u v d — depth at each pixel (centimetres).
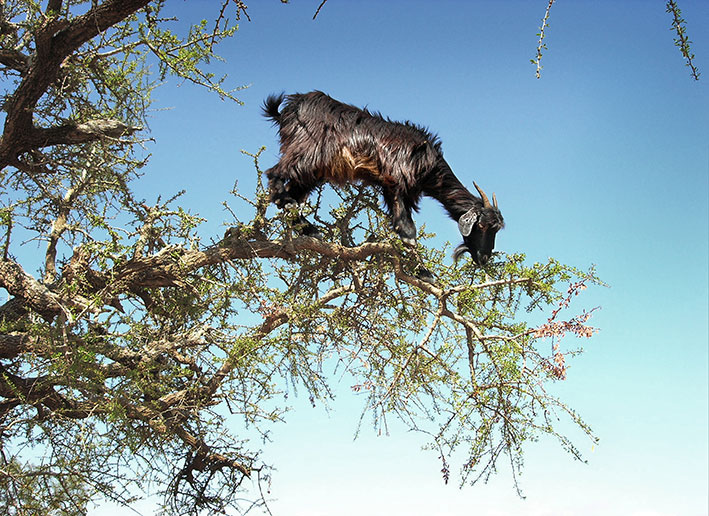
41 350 303
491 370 296
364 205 327
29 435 303
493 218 331
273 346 314
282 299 316
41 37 286
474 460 287
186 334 338
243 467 358
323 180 326
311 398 323
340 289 347
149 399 346
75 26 287
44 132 318
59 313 329
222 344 325
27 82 298
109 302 346
